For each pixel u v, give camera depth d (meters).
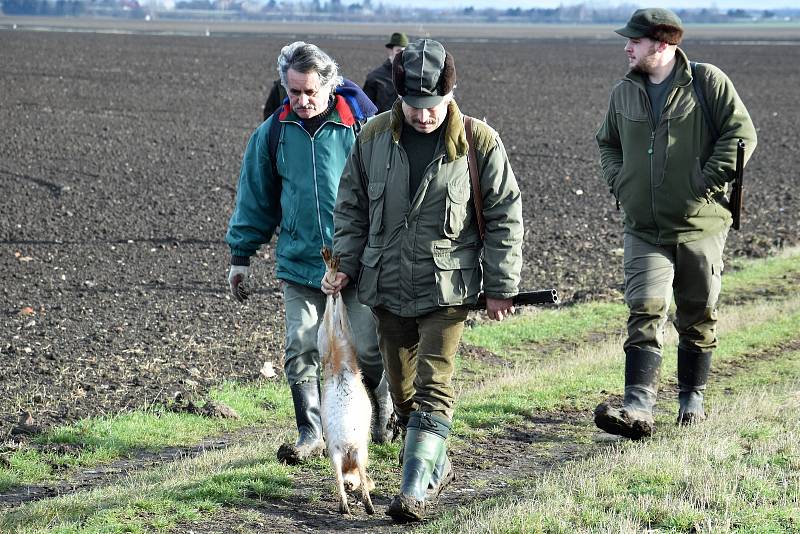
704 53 112.69
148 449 12.56
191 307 19.84
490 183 8.77
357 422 8.98
